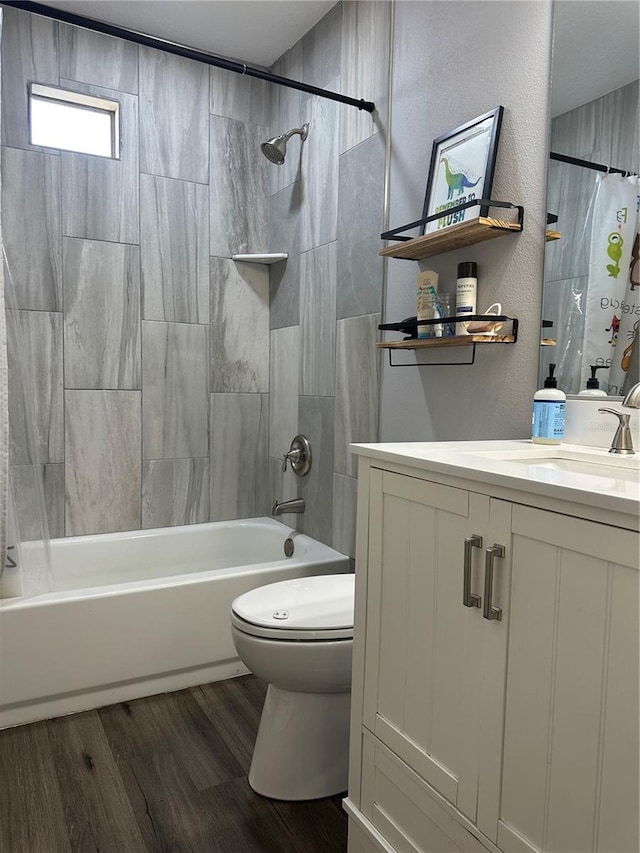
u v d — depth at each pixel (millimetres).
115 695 2135
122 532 2875
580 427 1533
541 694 938
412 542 1210
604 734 843
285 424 3043
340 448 2604
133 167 2793
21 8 1830
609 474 1230
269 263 3121
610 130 1445
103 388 2799
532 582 955
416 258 2059
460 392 1908
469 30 1856
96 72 2678
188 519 3045
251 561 3080
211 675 2305
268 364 3176
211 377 3059
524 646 967
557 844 910
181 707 2119
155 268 2877
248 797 1665
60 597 2031
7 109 2521
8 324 2031
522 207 1666
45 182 2613
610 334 1448
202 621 2260
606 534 837
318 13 2613
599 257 1471
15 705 1983
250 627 1617
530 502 951
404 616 1229
